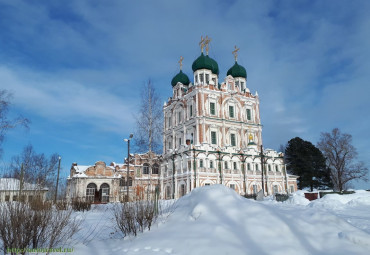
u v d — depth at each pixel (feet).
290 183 214.69
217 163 185.57
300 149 269.23
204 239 28.78
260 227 29.76
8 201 30.99
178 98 237.66
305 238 28.63
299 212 35.65
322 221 32.12
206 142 193.36
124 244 33.01
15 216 28.48
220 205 35.24
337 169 232.94
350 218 49.19
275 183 205.87
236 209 33.91
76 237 38.14
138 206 38.60
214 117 217.56
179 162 191.62
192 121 216.13
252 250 26.30
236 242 27.71
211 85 223.92
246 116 236.63
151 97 163.63
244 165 195.00
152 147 160.66
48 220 31.60
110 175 199.00
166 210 42.52
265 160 205.98
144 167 218.18
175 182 189.88
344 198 88.94
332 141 236.22
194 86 221.46
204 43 244.42
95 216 64.13
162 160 211.41
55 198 54.39
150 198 40.22
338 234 29.27
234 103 233.14
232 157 192.13
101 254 29.63
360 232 29.43
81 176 190.49
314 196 126.72
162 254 27.45
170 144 241.76
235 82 260.01
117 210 45.75
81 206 79.51
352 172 229.45
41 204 32.32
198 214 34.91
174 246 28.96
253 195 146.82
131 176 209.97
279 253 25.70
